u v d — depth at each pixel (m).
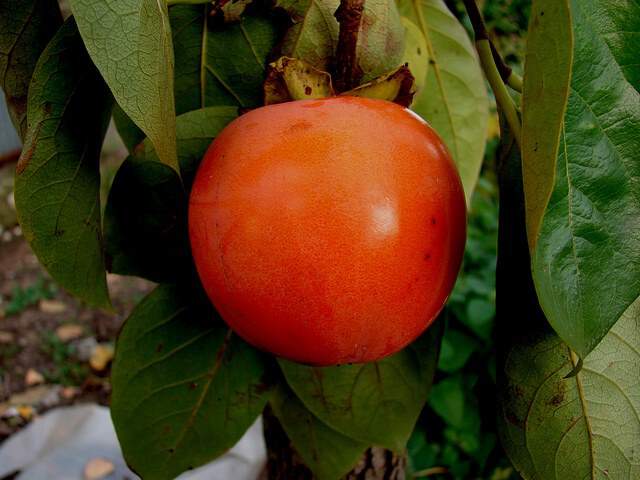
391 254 0.16
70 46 0.18
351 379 0.24
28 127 0.18
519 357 0.19
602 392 0.19
